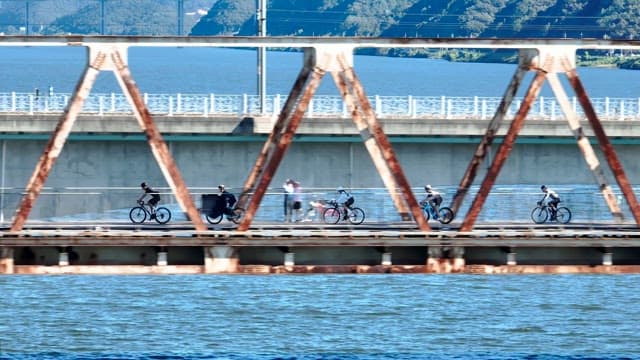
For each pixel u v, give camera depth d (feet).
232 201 444.96
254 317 580.30
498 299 626.23
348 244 401.08
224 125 602.44
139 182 600.39
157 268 399.65
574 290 647.97
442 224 437.58
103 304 602.44
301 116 401.90
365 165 607.37
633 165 622.95
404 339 543.39
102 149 598.75
